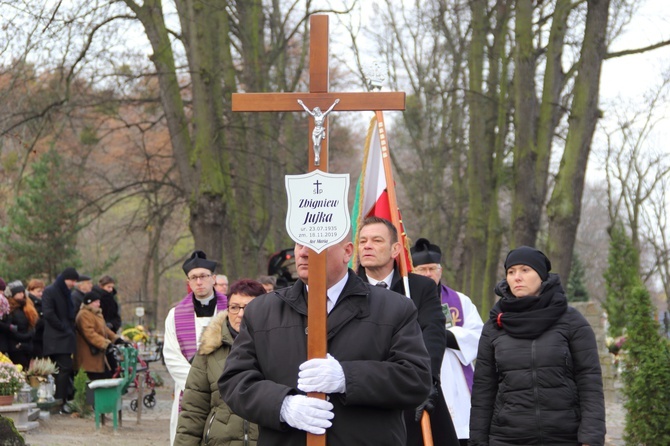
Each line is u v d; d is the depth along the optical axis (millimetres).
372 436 4137
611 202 38531
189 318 7699
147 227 27359
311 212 4180
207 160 19938
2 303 13328
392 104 4328
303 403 4020
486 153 25359
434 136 33219
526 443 6016
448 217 32781
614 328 28234
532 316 6059
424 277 6621
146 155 25016
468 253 26266
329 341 4227
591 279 61344
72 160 29125
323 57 4375
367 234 6312
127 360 14445
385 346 4219
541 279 6172
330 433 4113
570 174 18625
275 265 20578
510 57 24016
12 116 19984
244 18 24719
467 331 7605
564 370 6008
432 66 33375
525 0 20375
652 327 10906
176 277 55250
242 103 4379
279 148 31109
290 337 4254
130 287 53906
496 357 6180
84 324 15547
